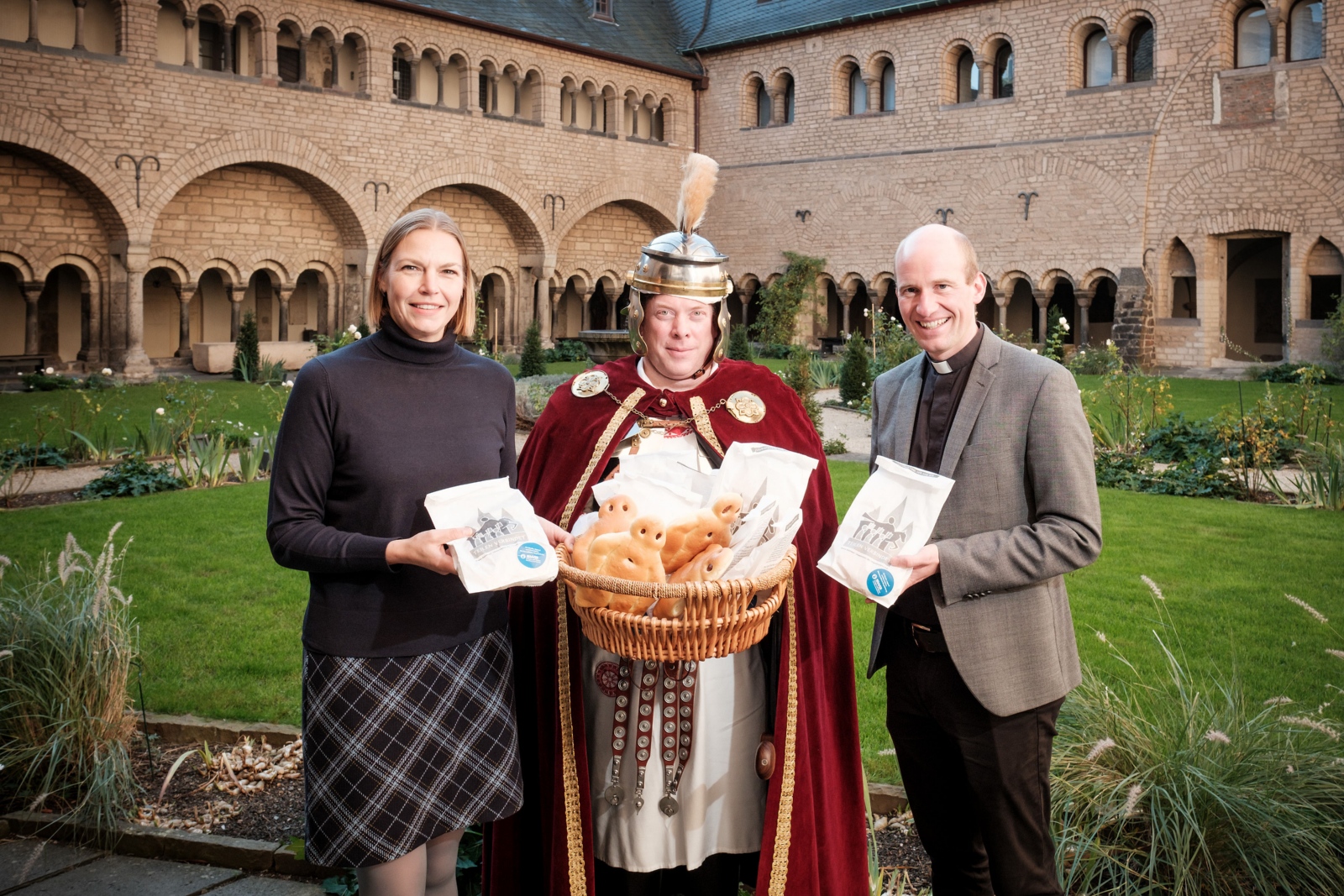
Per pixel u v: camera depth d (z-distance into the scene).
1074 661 2.50
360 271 25.17
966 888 2.66
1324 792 3.03
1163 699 3.66
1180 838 2.88
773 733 2.57
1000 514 2.41
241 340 22.77
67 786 3.76
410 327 2.39
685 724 2.50
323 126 23.81
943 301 2.44
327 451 2.31
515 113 28.28
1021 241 26.38
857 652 5.47
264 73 22.94
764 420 2.64
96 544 7.95
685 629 2.02
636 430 2.63
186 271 23.42
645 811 2.51
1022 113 26.06
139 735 4.41
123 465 10.71
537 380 15.21
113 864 3.49
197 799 3.88
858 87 29.52
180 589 6.74
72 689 3.93
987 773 2.42
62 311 24.30
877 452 2.70
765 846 2.43
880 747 4.24
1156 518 8.81
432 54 25.92
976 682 2.36
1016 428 2.39
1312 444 10.86
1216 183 23.67
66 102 20.17
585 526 2.45
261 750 4.30
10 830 3.67
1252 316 29.69
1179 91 23.95
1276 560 7.31
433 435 2.38
